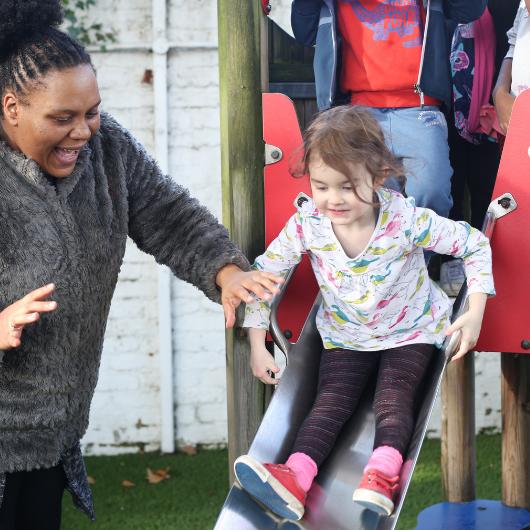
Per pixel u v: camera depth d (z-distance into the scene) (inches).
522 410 154.0
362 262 85.7
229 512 80.0
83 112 71.1
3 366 73.1
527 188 98.3
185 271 83.3
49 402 75.0
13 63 69.9
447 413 156.8
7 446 74.4
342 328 89.4
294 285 101.0
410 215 86.1
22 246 72.4
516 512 151.3
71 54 70.7
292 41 140.3
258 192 96.7
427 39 105.4
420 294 88.4
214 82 212.7
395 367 86.4
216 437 222.1
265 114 101.3
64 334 74.4
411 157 104.3
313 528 79.7
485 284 86.9
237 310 95.9
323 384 88.7
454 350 86.6
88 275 75.3
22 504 79.4
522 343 99.5
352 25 107.7
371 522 79.3
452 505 154.6
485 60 120.9
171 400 217.9
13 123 70.9
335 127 80.2
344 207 81.0
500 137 120.3
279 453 85.5
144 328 217.2
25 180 72.1
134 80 212.2
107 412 219.0
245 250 96.5
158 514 180.9
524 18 111.7
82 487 80.8
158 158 212.4
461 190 130.0
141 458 216.2
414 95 106.0
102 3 209.6
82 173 75.6
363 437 87.4
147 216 83.0
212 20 211.6
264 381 90.4
